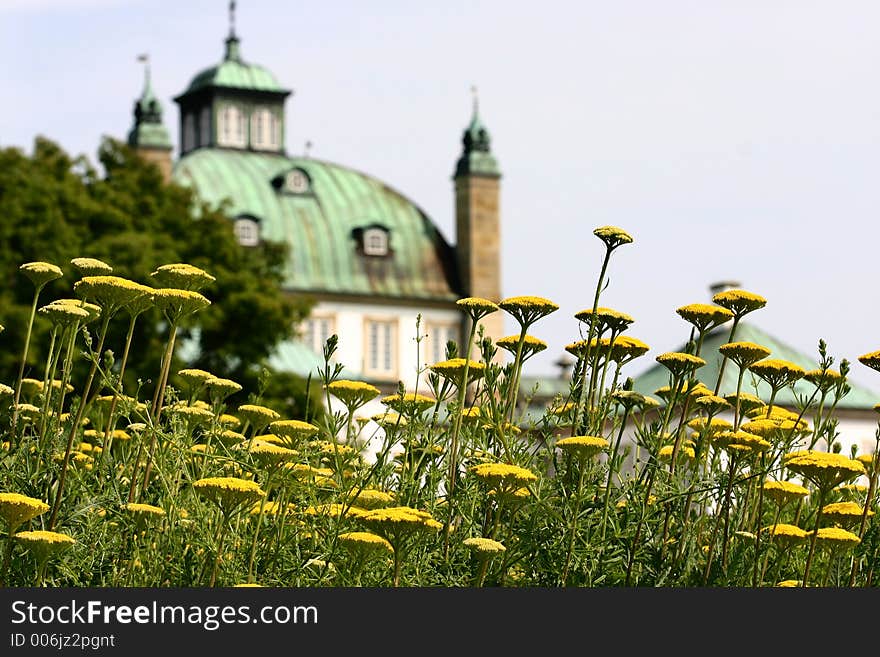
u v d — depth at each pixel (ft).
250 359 175.22
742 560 26.23
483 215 378.53
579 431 26.91
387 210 380.58
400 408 27.22
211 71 416.67
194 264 179.52
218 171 375.86
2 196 157.79
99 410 30.55
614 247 27.25
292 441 26.61
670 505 26.00
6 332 135.64
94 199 175.42
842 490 29.25
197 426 29.63
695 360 27.17
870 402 149.48
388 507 25.41
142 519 24.22
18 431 27.94
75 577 23.63
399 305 370.94
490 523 26.05
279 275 202.08
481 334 26.94
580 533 24.81
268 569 24.58
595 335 27.53
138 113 367.45
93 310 28.12
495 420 26.30
